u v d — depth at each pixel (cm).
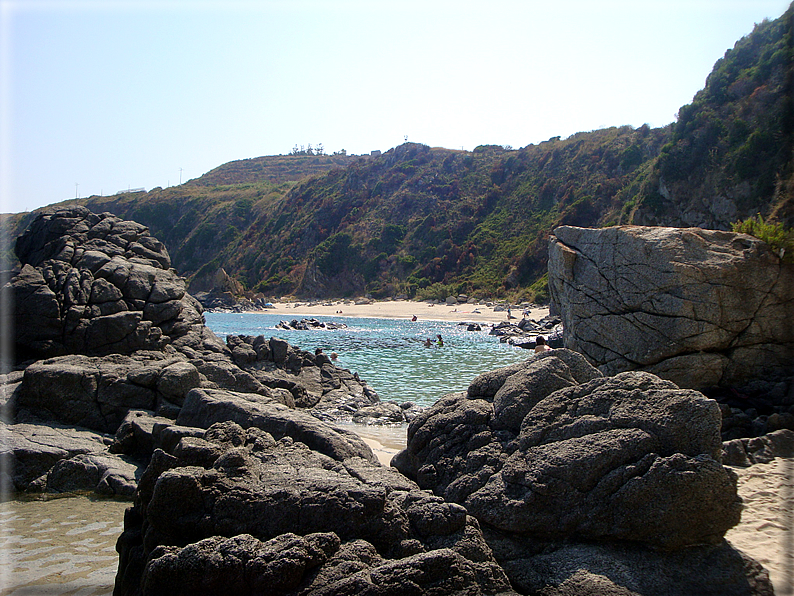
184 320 1402
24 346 1199
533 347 2823
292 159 17125
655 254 1029
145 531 480
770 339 992
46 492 786
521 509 499
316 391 1443
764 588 438
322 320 4912
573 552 477
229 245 9669
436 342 3112
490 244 7212
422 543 453
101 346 1216
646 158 6700
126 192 11762
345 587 391
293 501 451
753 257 1005
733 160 3916
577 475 491
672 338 1002
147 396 1012
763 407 942
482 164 8725
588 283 1127
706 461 464
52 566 556
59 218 1447
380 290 7281
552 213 7031
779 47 3934
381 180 9019
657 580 442
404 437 1106
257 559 397
